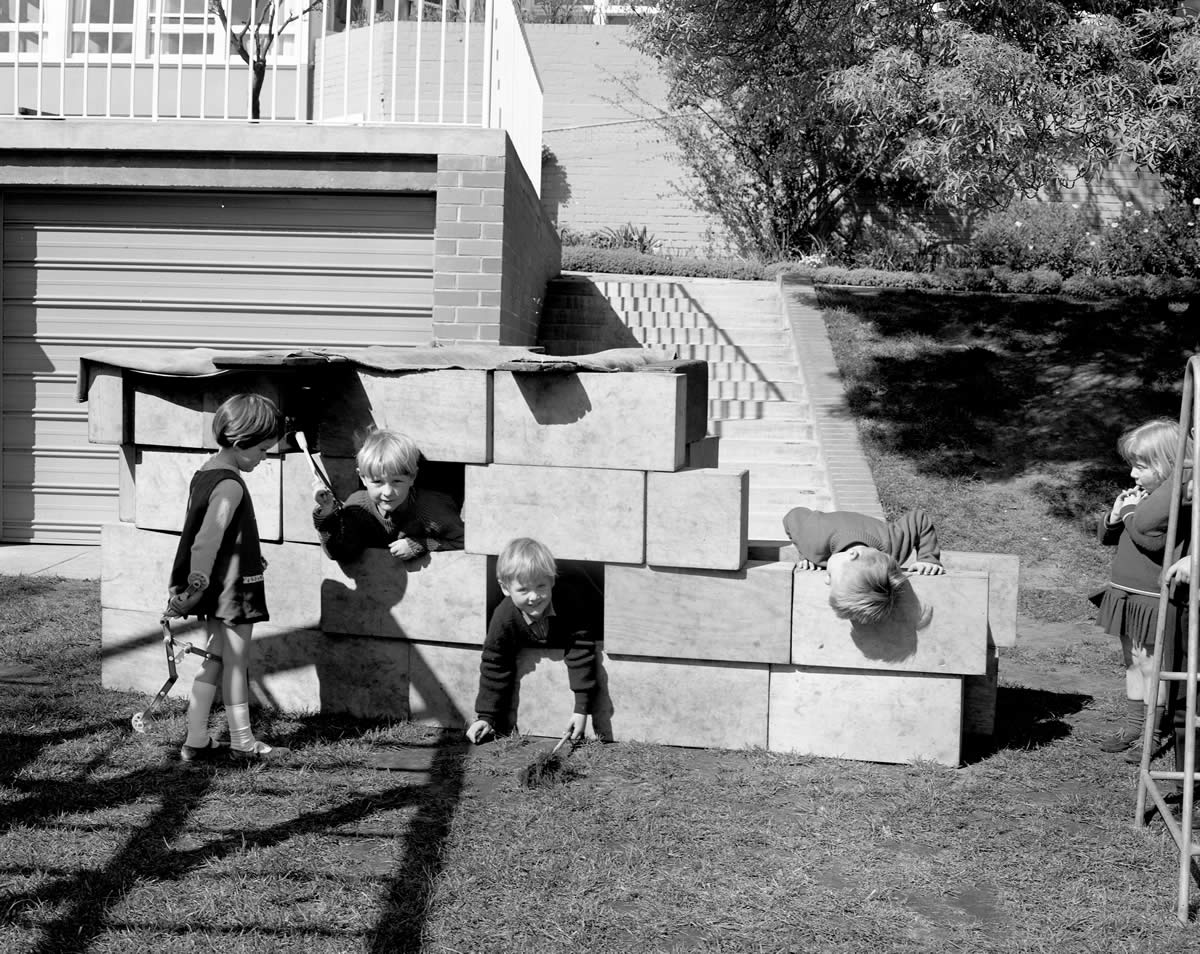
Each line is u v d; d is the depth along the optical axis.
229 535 4.63
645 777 4.67
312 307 8.98
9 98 13.02
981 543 9.11
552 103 19.75
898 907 3.62
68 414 9.23
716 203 19.61
